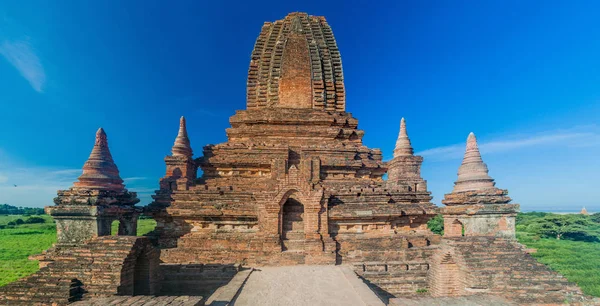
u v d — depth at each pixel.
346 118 30.03
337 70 32.97
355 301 14.53
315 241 21.06
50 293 13.64
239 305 14.14
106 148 20.22
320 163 25.73
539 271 14.93
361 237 22.14
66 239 17.20
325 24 35.38
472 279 14.84
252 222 22.17
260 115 29.44
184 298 12.67
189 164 26.28
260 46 34.19
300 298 14.91
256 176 26.34
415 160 26.50
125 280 14.64
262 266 20.44
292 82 31.30
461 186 20.62
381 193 23.34
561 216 68.62
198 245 21.28
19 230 89.62
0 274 38.19
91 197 17.34
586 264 37.38
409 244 22.42
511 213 18.97
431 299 12.94
